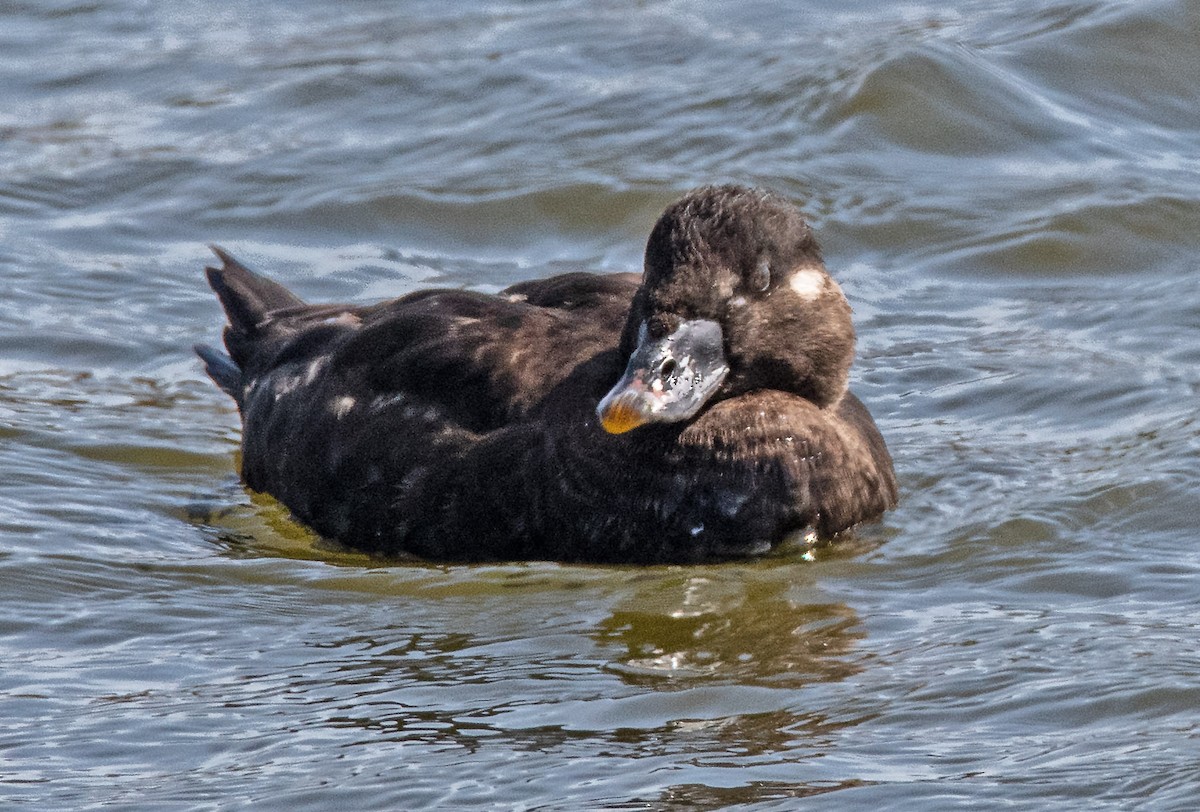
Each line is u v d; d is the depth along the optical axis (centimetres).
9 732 870
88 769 833
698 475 1069
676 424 1070
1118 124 1778
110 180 1723
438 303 1162
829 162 1712
